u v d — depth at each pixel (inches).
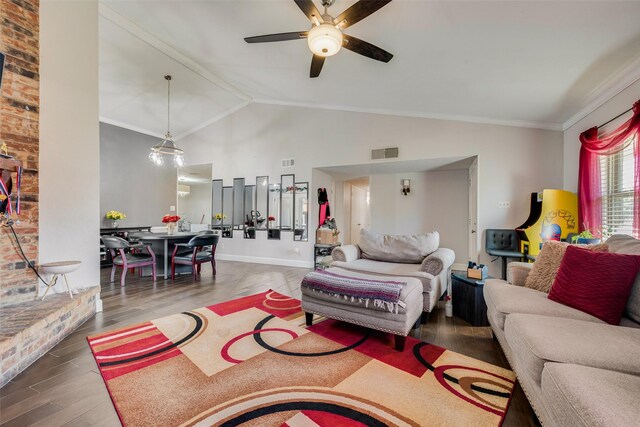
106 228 233.3
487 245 171.6
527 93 133.3
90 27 118.7
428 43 110.4
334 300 94.3
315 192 232.2
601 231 127.6
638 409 32.3
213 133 273.3
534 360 48.6
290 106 235.3
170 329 100.4
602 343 48.6
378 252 145.2
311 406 59.7
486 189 173.9
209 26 137.0
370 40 114.7
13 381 69.2
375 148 202.5
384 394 64.1
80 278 114.3
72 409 59.3
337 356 81.4
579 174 136.9
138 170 267.3
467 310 110.7
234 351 84.1
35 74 101.7
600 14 80.6
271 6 111.8
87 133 117.3
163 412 58.0
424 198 243.1
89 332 98.0
